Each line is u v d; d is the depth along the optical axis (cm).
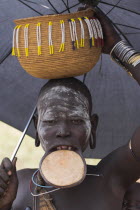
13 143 1817
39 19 581
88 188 613
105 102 798
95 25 603
